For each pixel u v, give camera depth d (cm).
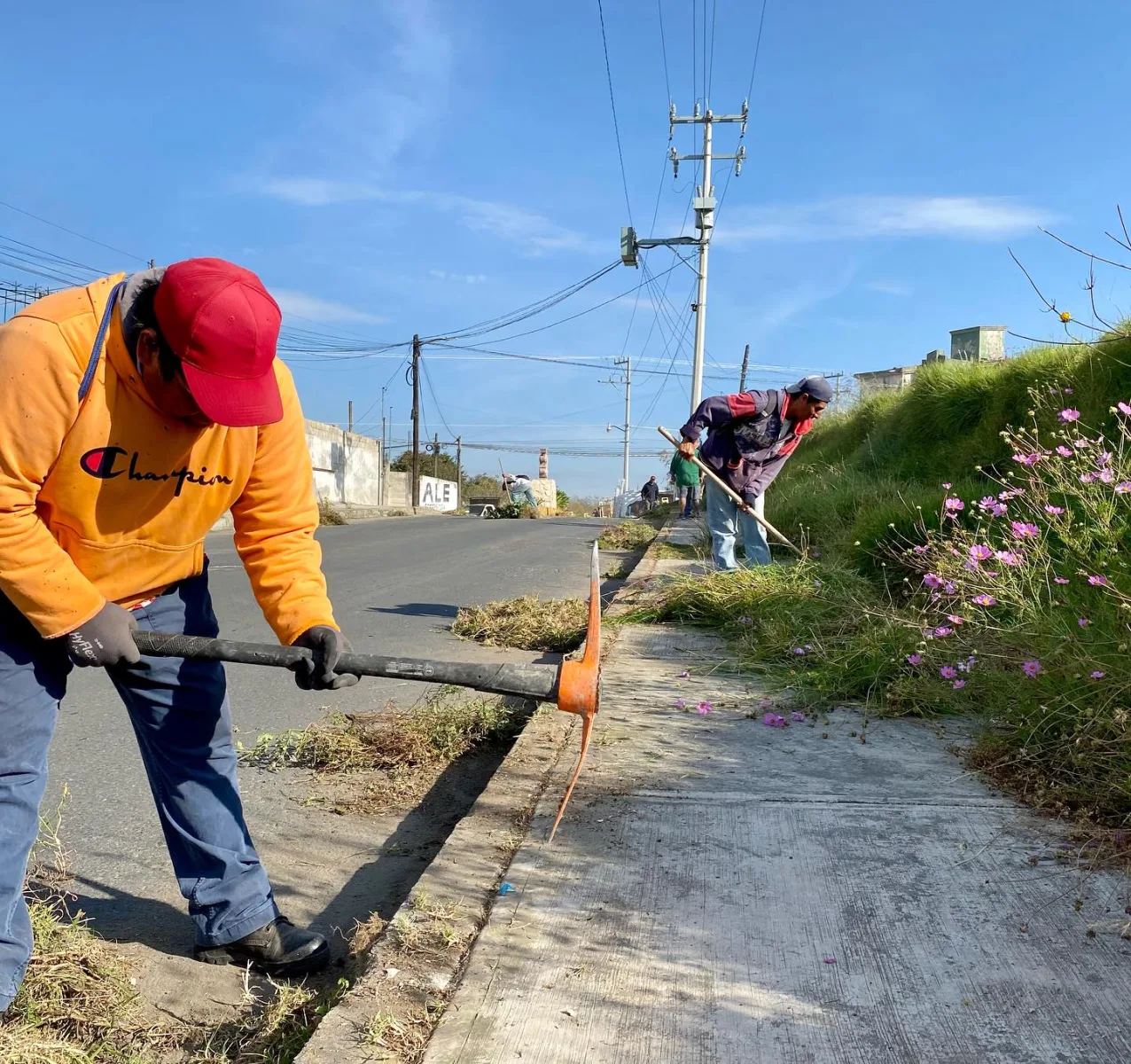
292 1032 216
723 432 724
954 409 1015
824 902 249
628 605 689
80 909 279
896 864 268
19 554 197
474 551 1349
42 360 191
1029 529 429
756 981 217
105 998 225
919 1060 191
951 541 515
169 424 208
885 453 1155
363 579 1020
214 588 927
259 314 196
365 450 3797
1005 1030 199
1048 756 329
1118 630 352
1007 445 836
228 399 194
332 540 1648
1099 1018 201
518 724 437
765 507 1209
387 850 317
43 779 218
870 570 675
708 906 247
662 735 380
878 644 444
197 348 192
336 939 261
